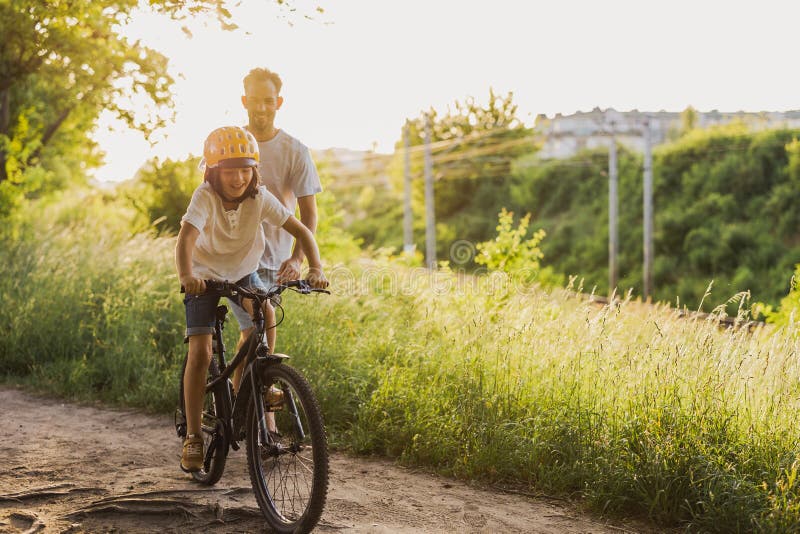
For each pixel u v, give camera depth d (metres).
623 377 5.38
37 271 9.38
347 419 6.02
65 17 11.29
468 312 7.07
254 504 4.36
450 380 5.95
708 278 28.67
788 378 5.05
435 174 49.91
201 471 4.74
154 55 11.22
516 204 43.66
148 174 18.50
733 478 4.30
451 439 5.31
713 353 5.30
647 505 4.43
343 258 15.30
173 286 8.74
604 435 4.95
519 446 5.11
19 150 13.52
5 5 11.46
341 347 6.82
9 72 12.21
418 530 4.14
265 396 4.11
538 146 49.09
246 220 4.37
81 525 4.03
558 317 6.57
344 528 4.09
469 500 4.65
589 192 39.00
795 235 29.14
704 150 34.78
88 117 15.36
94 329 8.04
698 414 4.79
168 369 7.17
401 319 7.59
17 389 7.32
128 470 4.98
